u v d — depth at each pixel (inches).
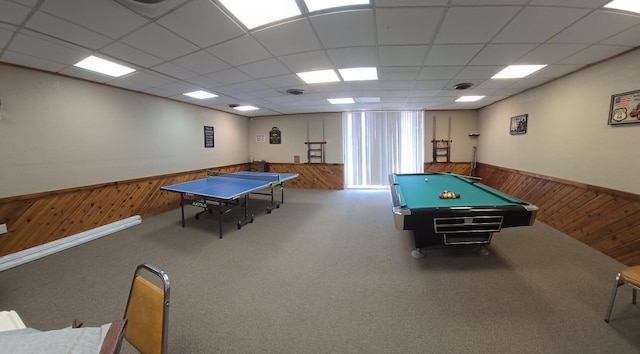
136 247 127.6
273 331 69.6
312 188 298.4
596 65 118.2
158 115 189.6
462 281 92.5
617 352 59.9
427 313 75.8
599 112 116.5
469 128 266.7
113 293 88.8
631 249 101.1
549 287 87.0
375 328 70.2
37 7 71.0
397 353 61.5
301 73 135.7
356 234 144.9
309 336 67.6
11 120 114.9
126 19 78.5
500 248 118.9
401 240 135.1
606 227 112.0
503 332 67.2
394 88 169.8
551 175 149.6
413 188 138.5
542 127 157.6
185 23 81.6
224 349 63.4
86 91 143.3
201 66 122.4
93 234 139.6
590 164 121.6
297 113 293.6
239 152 294.4
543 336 65.4
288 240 136.3
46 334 29.9
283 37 92.1
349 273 100.7
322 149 294.0
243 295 86.6
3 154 112.7
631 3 70.9
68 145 135.6
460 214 92.0
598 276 93.3
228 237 140.9
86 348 27.9
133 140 171.0
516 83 156.7
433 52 106.6
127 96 166.6
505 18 79.3
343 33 89.2
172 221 170.9
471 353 60.9
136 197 172.2
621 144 106.4
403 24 83.0
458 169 270.5
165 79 143.8
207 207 170.9
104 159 153.3
